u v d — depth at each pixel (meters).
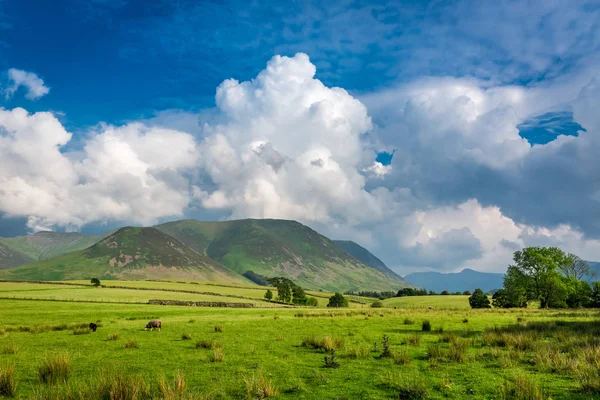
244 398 11.89
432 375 14.07
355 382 13.50
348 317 45.97
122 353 20.25
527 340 19.50
